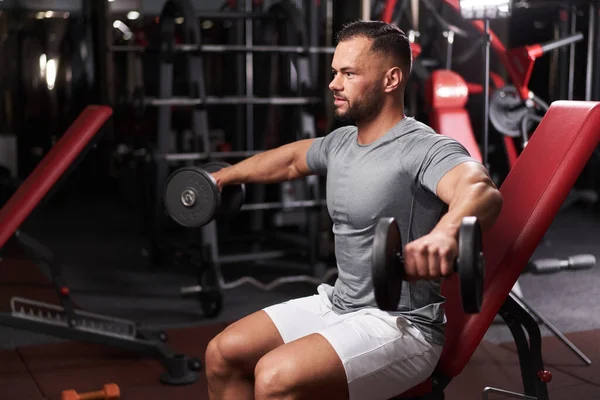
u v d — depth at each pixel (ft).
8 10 20.13
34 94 20.80
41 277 12.81
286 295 11.66
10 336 9.72
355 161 5.04
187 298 11.33
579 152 5.44
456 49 17.71
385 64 4.88
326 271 12.34
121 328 9.45
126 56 17.47
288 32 13.79
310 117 11.99
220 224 16.70
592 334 9.46
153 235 13.39
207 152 11.87
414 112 13.20
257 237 13.64
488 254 5.43
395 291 3.90
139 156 13.10
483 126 10.17
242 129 14.62
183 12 11.73
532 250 5.36
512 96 12.28
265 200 15.24
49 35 20.71
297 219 14.57
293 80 14.07
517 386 7.91
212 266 10.53
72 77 20.52
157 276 12.93
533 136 5.82
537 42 18.70
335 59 4.99
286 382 4.42
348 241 5.06
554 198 5.39
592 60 16.05
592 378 8.06
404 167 4.78
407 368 4.79
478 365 8.52
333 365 4.50
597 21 16.19
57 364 8.70
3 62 20.35
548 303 10.83
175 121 16.92
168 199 5.82
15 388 7.95
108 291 11.94
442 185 4.50
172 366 8.08
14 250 14.87
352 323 4.78
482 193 4.18
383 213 4.85
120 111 16.46
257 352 5.03
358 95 4.91
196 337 9.65
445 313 5.42
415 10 13.74
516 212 5.49
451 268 3.80
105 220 18.48
